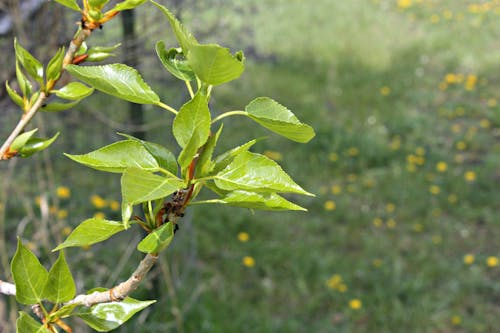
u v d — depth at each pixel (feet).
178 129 2.22
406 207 22.53
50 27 10.60
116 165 2.35
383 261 19.52
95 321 2.68
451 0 45.27
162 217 2.45
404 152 26.11
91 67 2.41
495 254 20.24
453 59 36.19
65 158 19.47
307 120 28.19
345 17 42.16
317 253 19.47
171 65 2.62
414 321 16.92
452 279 18.83
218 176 2.39
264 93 30.45
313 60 35.70
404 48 37.91
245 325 15.96
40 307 2.67
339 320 16.99
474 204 22.94
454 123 29.12
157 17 12.02
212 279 17.70
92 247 15.46
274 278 18.28
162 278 15.06
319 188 23.32
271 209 2.42
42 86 3.03
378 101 31.14
